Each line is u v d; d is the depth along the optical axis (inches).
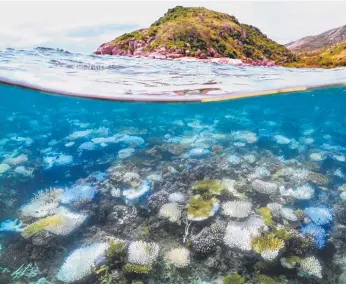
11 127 459.5
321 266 166.2
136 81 448.5
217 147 347.9
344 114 988.6
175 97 523.5
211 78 478.0
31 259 165.8
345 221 206.7
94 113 637.3
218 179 253.4
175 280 151.9
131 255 163.6
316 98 748.6
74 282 149.0
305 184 255.9
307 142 394.6
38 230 184.7
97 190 234.5
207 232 179.0
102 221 198.8
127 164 287.4
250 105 745.6
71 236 183.6
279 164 299.7
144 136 401.7
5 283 150.5
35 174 269.3
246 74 492.4
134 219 200.7
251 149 353.7
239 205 208.2
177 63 502.9
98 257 163.2
